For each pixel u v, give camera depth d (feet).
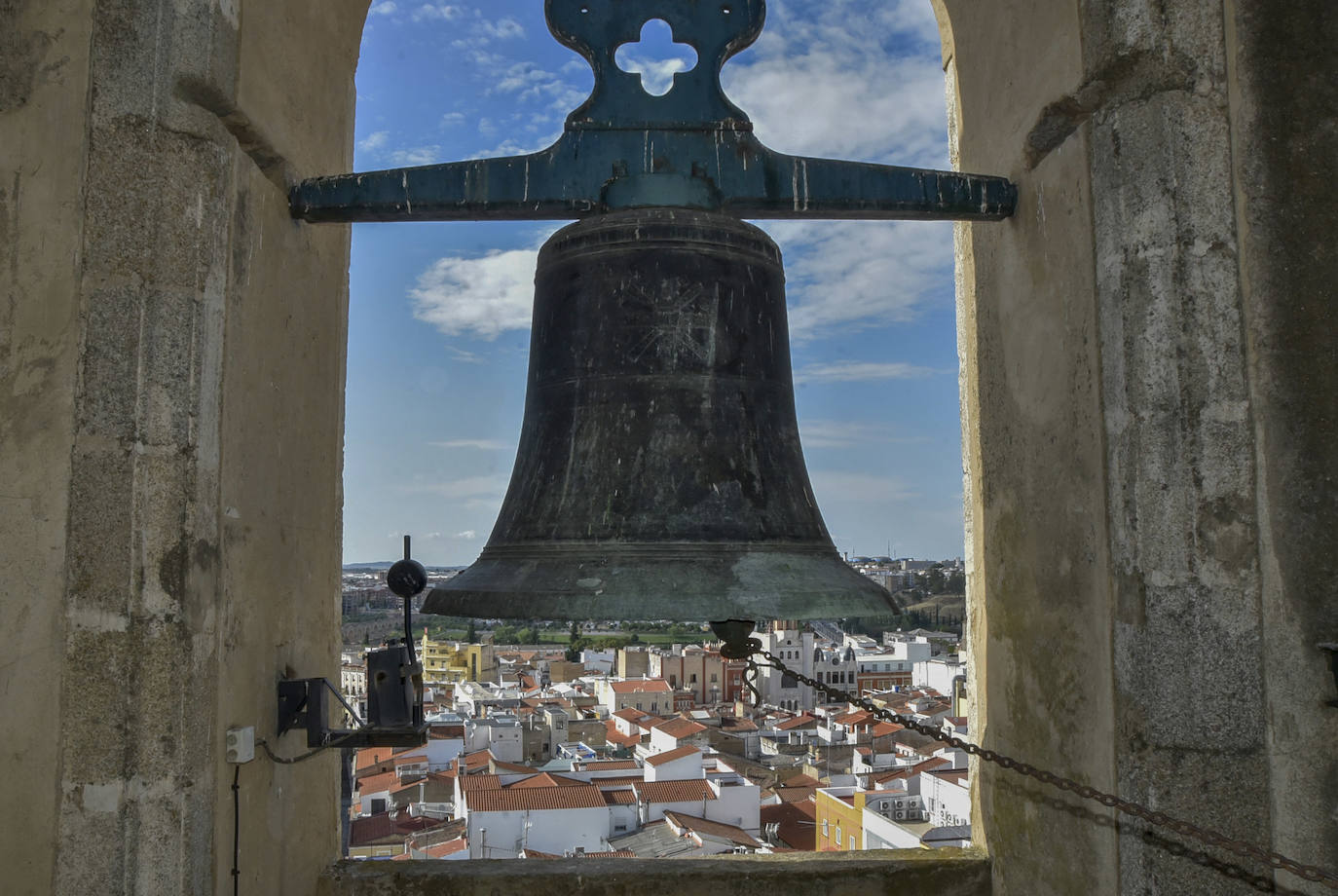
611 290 9.53
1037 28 10.07
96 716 7.71
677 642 361.51
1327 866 7.76
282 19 9.85
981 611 12.30
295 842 10.21
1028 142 10.03
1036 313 10.25
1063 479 9.71
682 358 9.43
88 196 8.10
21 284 8.06
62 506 7.86
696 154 9.68
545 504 9.41
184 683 7.85
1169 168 8.57
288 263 9.96
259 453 9.22
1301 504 8.07
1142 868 8.36
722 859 11.98
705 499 9.16
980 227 11.77
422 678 9.55
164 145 8.22
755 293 9.81
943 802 78.18
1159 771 8.29
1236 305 8.40
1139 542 8.50
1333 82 8.43
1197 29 8.65
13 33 8.31
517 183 9.63
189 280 8.19
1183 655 8.26
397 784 127.13
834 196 9.84
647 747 169.07
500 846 96.99
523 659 302.45
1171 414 8.42
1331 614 7.91
